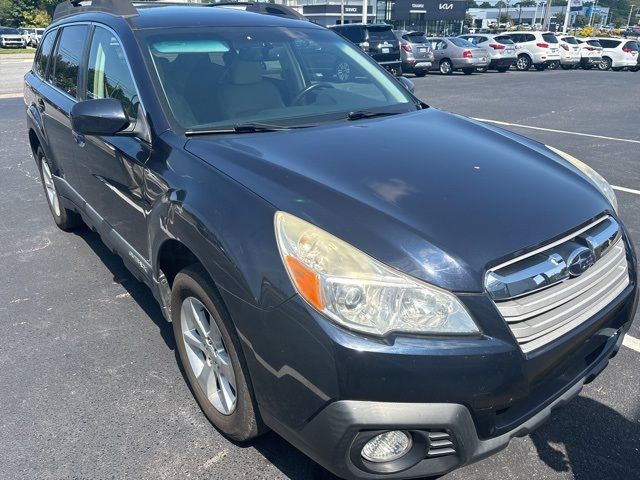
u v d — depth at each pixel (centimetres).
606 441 258
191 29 330
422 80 2061
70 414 274
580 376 223
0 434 261
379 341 179
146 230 284
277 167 233
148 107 285
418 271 187
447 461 192
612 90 1730
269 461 246
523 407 203
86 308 373
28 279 415
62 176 434
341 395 179
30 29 4759
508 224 208
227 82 311
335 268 185
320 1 5359
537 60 2620
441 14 5897
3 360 317
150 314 365
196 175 242
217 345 243
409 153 257
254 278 199
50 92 434
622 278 245
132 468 242
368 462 190
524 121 1122
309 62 352
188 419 271
